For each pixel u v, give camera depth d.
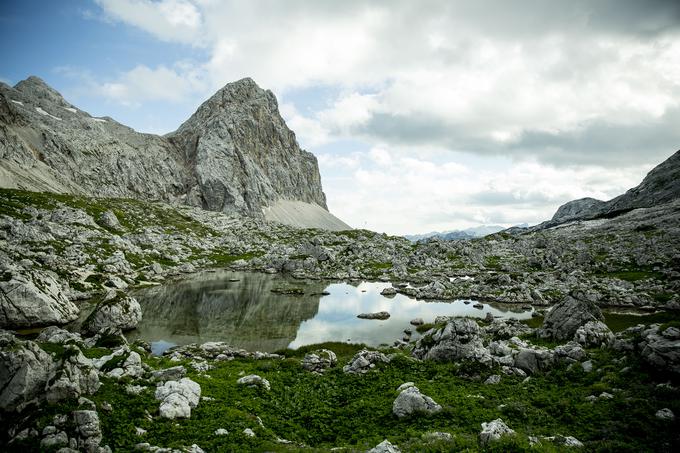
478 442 17.97
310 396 27.08
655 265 89.88
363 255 144.50
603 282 81.50
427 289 88.12
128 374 26.02
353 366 32.16
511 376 28.50
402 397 23.45
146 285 89.75
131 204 192.25
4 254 65.94
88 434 17.55
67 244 96.19
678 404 20.39
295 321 64.31
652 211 159.62
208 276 109.88
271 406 25.02
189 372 31.38
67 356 20.83
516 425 20.67
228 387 27.36
